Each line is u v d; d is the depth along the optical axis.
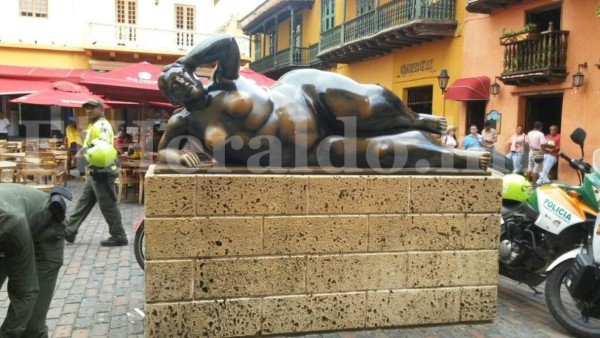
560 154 4.45
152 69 11.09
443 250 3.83
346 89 3.81
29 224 3.08
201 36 24.23
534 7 14.15
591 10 12.45
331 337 3.62
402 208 3.73
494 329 3.90
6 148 12.68
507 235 4.66
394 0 18.98
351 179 3.63
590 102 12.48
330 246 3.62
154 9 24.78
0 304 4.39
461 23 17.12
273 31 32.88
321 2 25.59
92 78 10.27
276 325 3.58
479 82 15.79
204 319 3.46
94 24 22.53
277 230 3.53
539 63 13.46
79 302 4.48
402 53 20.52
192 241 3.41
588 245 4.07
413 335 3.71
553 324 4.13
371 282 3.72
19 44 21.89
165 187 3.35
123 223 8.45
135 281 5.15
